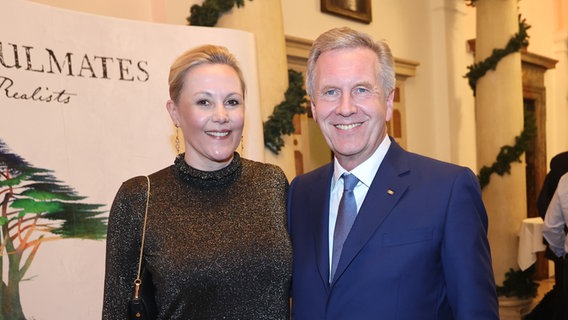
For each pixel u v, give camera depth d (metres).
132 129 2.62
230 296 1.60
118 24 2.60
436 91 6.41
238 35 2.95
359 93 1.56
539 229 5.24
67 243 2.35
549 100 7.75
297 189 1.82
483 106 5.68
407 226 1.47
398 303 1.42
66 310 2.33
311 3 4.97
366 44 1.59
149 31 2.70
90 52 2.48
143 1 3.77
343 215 1.60
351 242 1.50
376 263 1.46
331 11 5.07
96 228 2.46
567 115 7.98
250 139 2.95
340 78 1.55
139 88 2.65
